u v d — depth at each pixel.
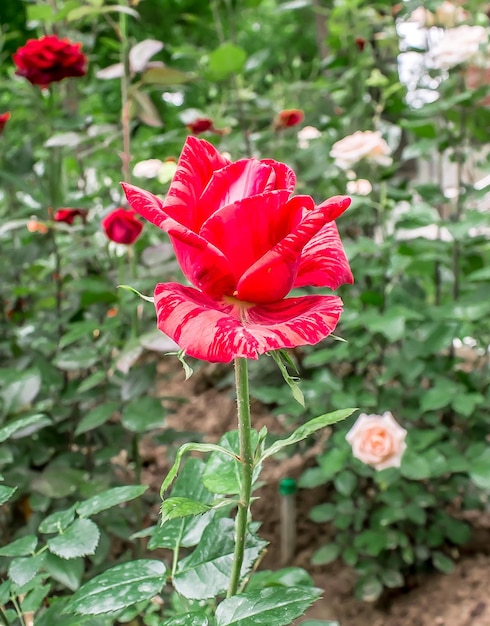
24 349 1.06
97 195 1.08
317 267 0.36
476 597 0.94
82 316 1.01
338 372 1.28
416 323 1.02
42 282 1.16
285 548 1.04
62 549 0.43
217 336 0.29
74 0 0.90
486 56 1.05
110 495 0.46
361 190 1.13
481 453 0.94
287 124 1.23
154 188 1.11
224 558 0.41
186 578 0.40
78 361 0.85
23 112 1.26
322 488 1.19
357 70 1.27
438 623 0.90
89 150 0.99
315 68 1.64
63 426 0.91
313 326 0.30
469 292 1.11
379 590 0.93
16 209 1.25
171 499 0.34
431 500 0.95
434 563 1.00
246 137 1.26
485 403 0.99
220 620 0.34
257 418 1.43
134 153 1.16
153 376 0.85
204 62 1.41
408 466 0.89
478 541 1.05
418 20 1.13
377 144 1.00
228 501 0.36
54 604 0.45
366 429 0.85
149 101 0.89
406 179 1.16
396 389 1.04
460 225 0.92
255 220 0.31
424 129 1.06
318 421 0.36
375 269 0.99
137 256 0.93
